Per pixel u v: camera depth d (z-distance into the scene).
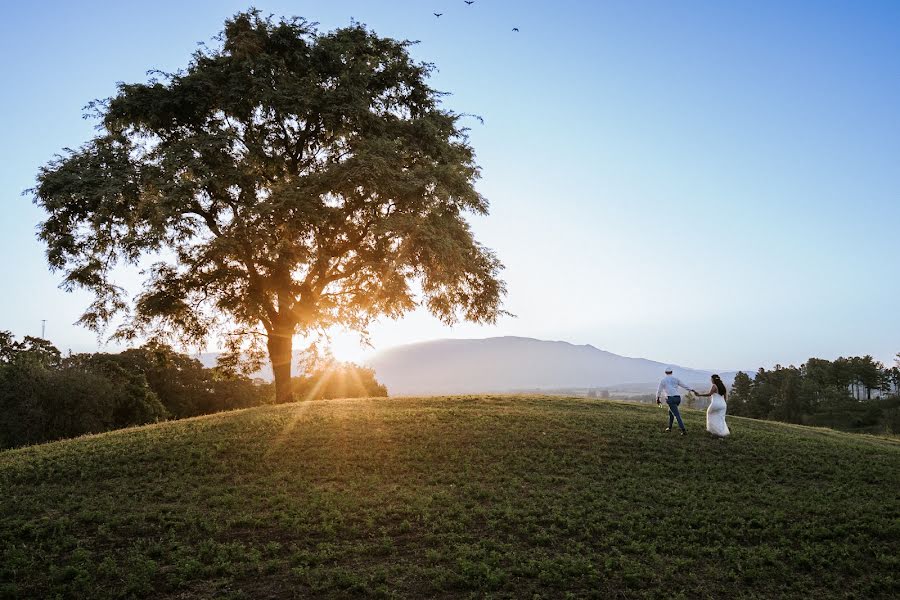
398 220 24.83
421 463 16.75
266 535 11.83
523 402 27.02
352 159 25.19
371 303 28.91
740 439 20.05
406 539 11.73
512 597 9.57
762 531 12.53
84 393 48.72
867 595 10.18
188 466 16.22
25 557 10.45
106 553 10.80
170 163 24.11
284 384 29.16
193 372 70.12
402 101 30.41
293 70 28.11
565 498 14.13
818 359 135.00
